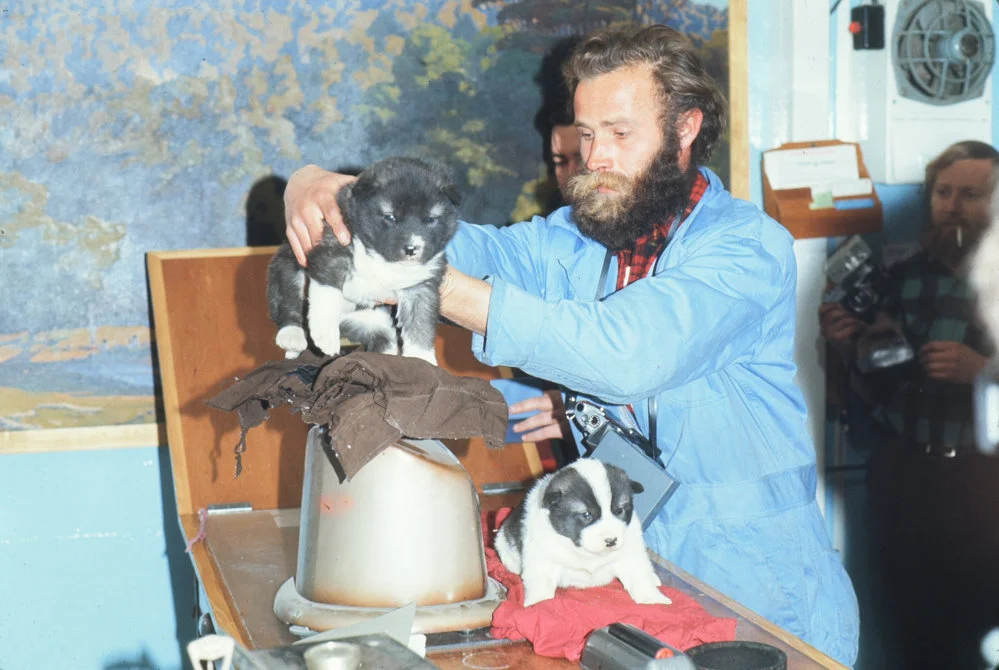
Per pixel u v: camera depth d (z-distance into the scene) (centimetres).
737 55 362
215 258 285
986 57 383
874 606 395
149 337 331
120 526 336
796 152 377
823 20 376
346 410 162
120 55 319
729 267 210
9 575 330
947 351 374
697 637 159
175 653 344
